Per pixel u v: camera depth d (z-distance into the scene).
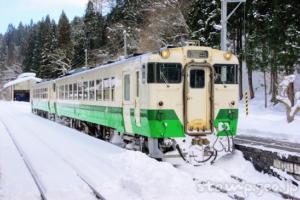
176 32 42.28
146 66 11.69
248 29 34.47
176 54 11.73
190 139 11.73
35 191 8.76
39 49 97.06
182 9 41.69
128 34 51.06
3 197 8.28
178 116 11.70
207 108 12.00
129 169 10.07
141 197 8.06
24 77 90.81
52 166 11.61
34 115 40.12
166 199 7.94
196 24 37.16
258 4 32.50
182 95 11.75
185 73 11.73
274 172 10.05
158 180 8.45
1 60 139.25
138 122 12.55
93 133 20.44
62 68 78.81
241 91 38.53
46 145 16.36
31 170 11.02
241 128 22.62
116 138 15.38
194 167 11.10
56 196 8.29
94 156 12.92
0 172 10.84
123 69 13.88
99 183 9.32
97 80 17.34
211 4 35.44
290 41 29.72
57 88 27.98
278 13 30.06
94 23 69.25
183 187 8.46
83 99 19.97
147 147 12.59
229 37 37.81
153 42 43.56
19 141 18.05
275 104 33.06
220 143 11.93
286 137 19.22
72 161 12.27
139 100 12.35
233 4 34.44
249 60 34.72
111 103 15.32
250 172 10.70
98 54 61.78
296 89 36.22
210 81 12.01
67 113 24.47
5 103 75.69
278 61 31.09
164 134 11.59
